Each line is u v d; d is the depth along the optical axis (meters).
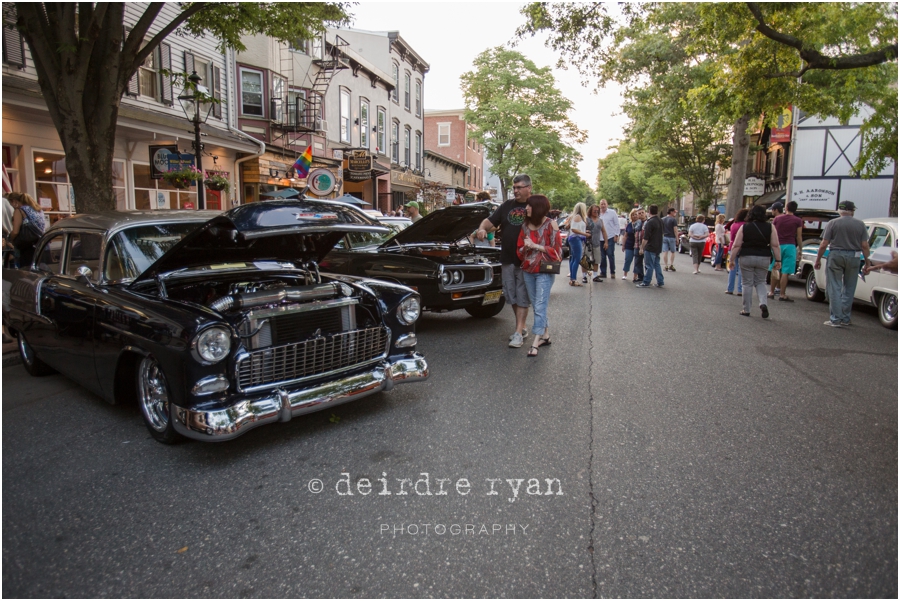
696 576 2.29
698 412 4.17
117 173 12.46
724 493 2.97
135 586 2.23
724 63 12.23
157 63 13.35
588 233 12.27
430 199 27.38
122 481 3.12
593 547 2.49
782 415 4.12
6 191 7.95
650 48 21.61
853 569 2.33
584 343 6.38
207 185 12.27
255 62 17.27
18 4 6.51
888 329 7.48
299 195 4.02
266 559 2.41
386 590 2.21
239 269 4.23
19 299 4.89
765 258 7.99
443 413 4.14
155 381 3.59
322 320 3.78
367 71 23.89
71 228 4.55
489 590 2.20
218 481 3.12
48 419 4.05
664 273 14.56
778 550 2.46
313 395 3.56
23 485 3.07
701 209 33.19
